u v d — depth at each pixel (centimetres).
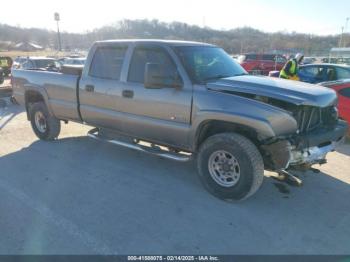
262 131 375
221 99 403
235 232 353
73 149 624
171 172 515
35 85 646
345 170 534
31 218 376
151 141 504
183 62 443
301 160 396
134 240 338
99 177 493
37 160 563
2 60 2233
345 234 354
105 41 539
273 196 437
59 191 445
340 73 1027
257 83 418
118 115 518
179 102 438
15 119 902
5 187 455
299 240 342
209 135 448
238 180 400
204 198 429
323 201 426
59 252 317
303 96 392
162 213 390
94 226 361
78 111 584
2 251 317
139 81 487
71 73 591
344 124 459
